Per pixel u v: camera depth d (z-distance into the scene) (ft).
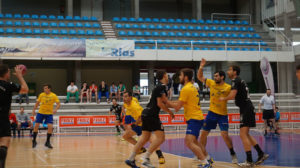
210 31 81.25
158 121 17.08
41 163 20.07
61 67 72.84
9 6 84.74
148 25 81.97
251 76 79.41
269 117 41.91
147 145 31.19
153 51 64.49
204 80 20.24
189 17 94.68
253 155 23.15
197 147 16.69
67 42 61.00
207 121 19.69
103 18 90.17
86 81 73.15
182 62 77.61
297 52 34.09
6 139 14.12
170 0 94.38
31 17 80.18
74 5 88.69
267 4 83.82
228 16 95.66
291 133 40.63
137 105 23.17
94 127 52.85
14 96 59.47
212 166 18.25
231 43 73.05
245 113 18.58
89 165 19.07
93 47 61.87
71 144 33.17
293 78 34.63
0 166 13.35
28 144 33.71
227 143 19.56
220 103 19.35
